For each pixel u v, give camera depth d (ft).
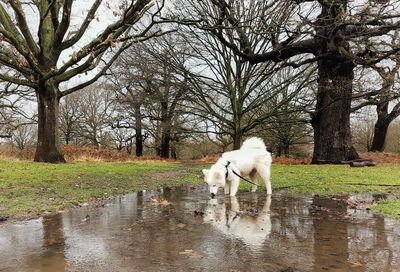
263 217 21.11
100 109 138.51
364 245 15.46
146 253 14.34
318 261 13.46
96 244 15.56
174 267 12.80
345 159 59.67
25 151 72.18
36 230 17.87
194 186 36.09
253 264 13.12
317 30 59.88
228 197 28.81
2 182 32.32
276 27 57.31
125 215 21.54
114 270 12.55
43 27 57.72
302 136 111.75
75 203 25.12
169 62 82.43
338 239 16.38
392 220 20.25
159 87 93.25
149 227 18.54
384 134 97.55
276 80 92.63
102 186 33.01
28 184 31.86
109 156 79.00
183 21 47.01
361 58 52.90
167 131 103.35
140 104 99.04
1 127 114.01
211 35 79.46
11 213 21.45
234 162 29.73
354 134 123.34
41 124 54.75
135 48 84.17
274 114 81.76
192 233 17.37
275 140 116.26
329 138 60.23
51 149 54.95
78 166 49.98
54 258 13.76
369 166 55.01
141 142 124.77
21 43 52.85
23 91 83.30
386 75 57.57
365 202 25.88
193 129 101.09
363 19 49.44
